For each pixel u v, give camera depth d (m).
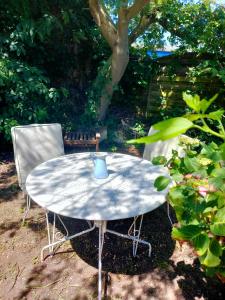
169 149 2.40
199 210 0.95
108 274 1.90
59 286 1.79
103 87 4.51
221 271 1.03
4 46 3.84
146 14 4.59
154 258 2.06
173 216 2.62
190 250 2.13
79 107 4.89
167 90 5.17
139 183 1.91
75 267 1.95
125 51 4.23
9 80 3.62
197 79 4.84
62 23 4.35
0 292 1.73
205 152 1.10
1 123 3.83
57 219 2.48
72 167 2.18
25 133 2.43
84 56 4.89
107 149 4.50
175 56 5.06
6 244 2.15
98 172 1.97
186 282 1.85
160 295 1.75
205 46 4.69
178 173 1.21
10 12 3.95
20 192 2.97
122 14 3.84
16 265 1.95
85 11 4.59
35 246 2.14
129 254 2.09
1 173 3.44
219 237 0.97
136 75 5.25
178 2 4.66
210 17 4.64
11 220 2.46
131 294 1.75
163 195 1.74
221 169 0.92
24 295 1.72
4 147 4.21
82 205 1.60
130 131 4.99
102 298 1.71
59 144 2.64
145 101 5.45
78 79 4.94
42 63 4.41
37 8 4.12
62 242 2.18
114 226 2.45
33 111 3.96
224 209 0.89
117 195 1.74
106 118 5.03
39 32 3.81
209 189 1.01
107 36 4.18
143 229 2.41
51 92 4.00
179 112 5.01
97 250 2.12
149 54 5.34
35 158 2.47
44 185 1.85
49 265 1.96
